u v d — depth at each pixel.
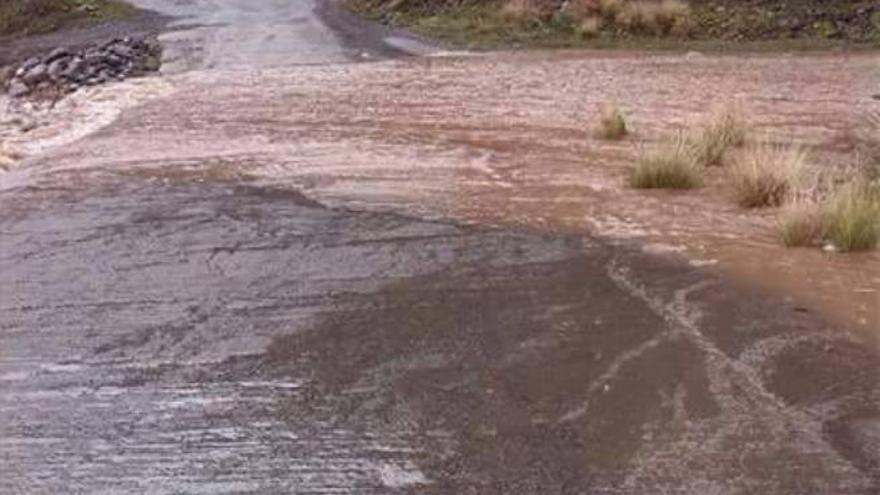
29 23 35.69
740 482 4.71
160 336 6.85
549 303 7.12
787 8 24.75
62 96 22.42
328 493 4.80
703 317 6.73
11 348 6.76
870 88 17.11
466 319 6.89
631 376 5.87
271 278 7.93
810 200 8.68
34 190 11.27
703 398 5.55
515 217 9.39
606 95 16.94
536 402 5.61
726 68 20.06
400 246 8.62
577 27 25.45
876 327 6.47
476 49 24.36
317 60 23.69
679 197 9.99
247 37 28.45
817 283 7.32
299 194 10.56
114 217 9.94
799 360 5.99
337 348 6.50
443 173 11.35
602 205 9.74
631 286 7.39
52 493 4.90
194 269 8.24
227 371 6.23
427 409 5.59
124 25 33.75
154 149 13.51
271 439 5.34
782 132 13.57
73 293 7.80
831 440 5.07
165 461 5.17
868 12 24.25
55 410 5.80
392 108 16.25
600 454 5.02
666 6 25.19
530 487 4.75
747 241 8.42
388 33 27.48
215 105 17.55
